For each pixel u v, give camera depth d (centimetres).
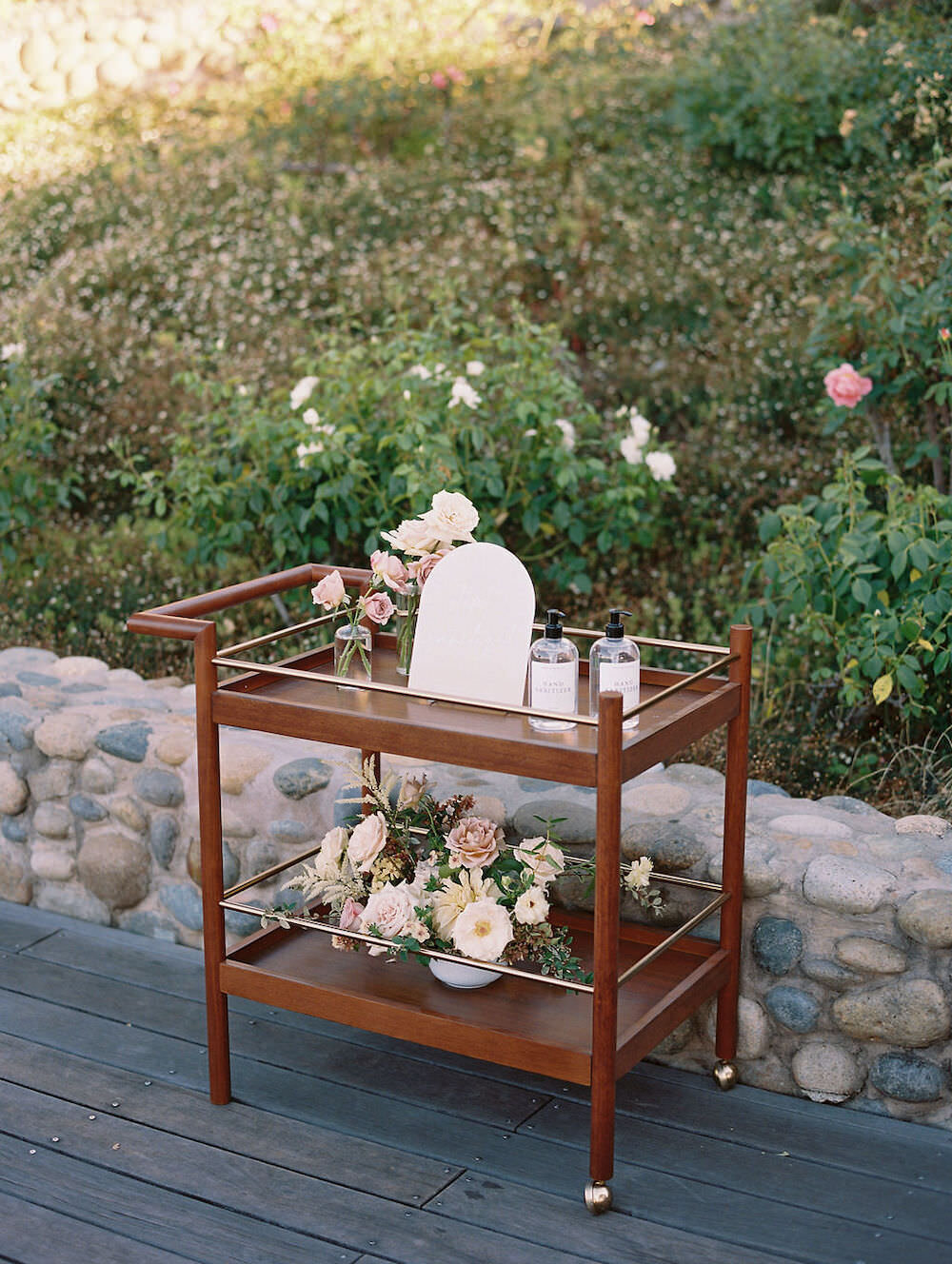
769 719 398
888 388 430
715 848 277
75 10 750
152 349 565
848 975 261
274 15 752
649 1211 237
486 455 450
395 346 461
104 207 673
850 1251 226
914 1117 262
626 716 219
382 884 266
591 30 721
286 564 463
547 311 573
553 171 646
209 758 257
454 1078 279
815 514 436
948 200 474
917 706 364
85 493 559
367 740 239
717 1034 273
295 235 627
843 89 575
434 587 250
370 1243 229
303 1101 271
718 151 625
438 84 706
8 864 360
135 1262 225
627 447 432
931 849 276
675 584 468
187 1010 306
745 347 529
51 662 427
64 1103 271
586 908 289
